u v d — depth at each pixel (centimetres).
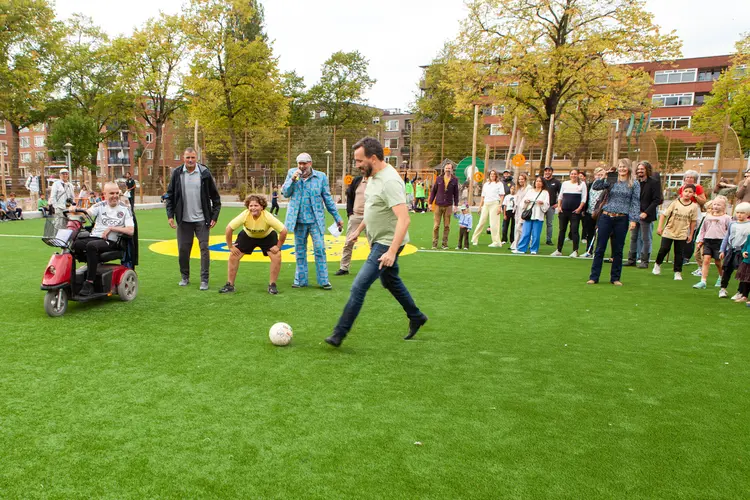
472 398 320
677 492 222
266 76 3478
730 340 456
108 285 548
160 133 4025
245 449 252
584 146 2169
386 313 538
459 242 1127
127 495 212
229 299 592
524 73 2320
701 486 227
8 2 2905
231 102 3453
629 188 705
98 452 247
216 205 652
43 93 3444
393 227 404
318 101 5559
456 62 2478
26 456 242
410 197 2475
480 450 255
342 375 355
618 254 721
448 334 464
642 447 261
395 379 350
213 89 3294
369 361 386
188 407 299
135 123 4244
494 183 1162
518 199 1094
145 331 455
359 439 264
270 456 246
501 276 781
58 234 507
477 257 995
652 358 403
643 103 2447
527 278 767
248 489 218
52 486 218
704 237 708
